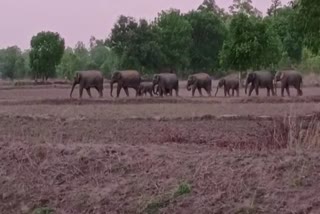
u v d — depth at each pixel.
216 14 102.88
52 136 17.59
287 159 11.26
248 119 24.05
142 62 82.94
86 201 11.12
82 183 11.66
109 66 97.06
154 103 35.53
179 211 10.38
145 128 21.41
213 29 91.94
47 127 21.53
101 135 19.28
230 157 11.68
